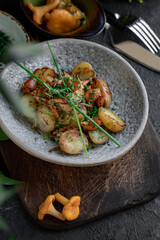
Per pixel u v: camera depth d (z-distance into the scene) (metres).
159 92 0.65
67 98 0.48
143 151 0.54
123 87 0.55
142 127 0.50
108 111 0.51
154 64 0.67
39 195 0.49
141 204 0.52
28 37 0.58
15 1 0.65
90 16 0.64
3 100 0.48
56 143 0.49
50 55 0.56
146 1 0.76
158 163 0.53
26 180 0.49
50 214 0.47
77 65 0.54
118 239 0.50
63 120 0.49
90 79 0.53
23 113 0.50
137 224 0.51
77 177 0.50
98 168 0.51
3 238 0.48
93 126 0.49
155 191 0.51
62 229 0.48
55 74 0.53
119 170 0.52
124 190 0.50
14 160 0.51
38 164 0.50
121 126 0.50
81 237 0.49
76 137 0.48
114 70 0.56
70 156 0.47
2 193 0.46
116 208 0.49
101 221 0.50
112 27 0.69
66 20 0.61
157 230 0.51
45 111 0.49
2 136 0.50
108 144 0.50
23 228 0.48
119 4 0.74
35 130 0.50
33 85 0.50
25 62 0.54
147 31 0.70
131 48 0.67
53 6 0.61
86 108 0.52
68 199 0.49
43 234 0.48
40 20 0.60
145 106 0.51
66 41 0.55
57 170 0.50
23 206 0.50
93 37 0.61
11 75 0.52
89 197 0.49
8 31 0.58
